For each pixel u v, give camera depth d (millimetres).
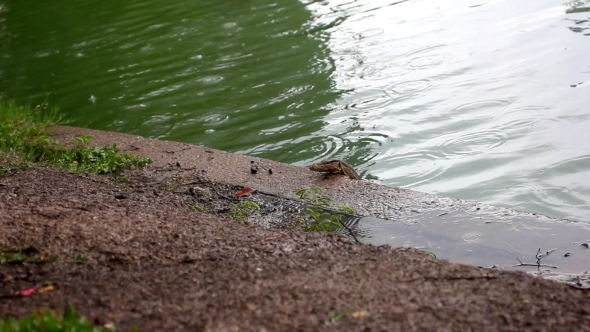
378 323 3318
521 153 7473
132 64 11883
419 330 3248
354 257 4328
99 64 12125
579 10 12172
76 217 5062
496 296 3633
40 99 10664
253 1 15000
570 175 6844
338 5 14289
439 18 12812
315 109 9320
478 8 13172
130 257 4344
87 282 3941
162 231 4859
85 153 7191
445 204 5664
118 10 15578
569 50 10320
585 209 6223
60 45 13508
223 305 3564
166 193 6176
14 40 14258
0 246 4438
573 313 3443
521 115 8406
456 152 7711
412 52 11180
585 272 4594
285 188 6219
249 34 12836
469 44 11250
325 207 5773
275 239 4738
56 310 3492
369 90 9828
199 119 9297
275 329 3270
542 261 4789
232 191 6230
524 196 6570
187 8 15070
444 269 4047
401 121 8695
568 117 8141
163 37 13172
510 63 10188
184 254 4418
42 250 4406
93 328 3182
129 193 6047
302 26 13047
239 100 9820
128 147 7559
